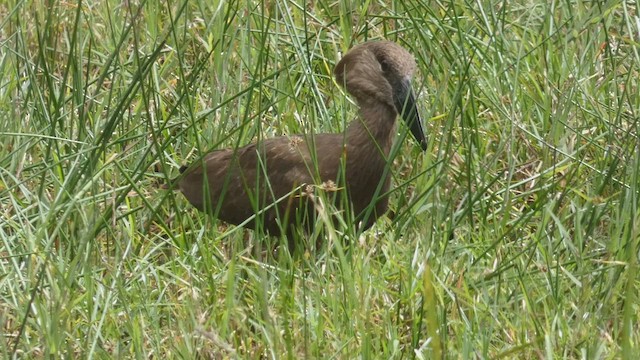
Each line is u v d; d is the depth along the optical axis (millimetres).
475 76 12625
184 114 12398
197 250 10531
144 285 9891
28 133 11609
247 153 10992
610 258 9867
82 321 9320
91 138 11750
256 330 9266
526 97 12633
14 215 10750
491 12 12898
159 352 8961
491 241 10578
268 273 9992
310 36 13266
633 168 10547
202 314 9148
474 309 9070
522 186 11844
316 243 10625
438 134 12188
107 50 13570
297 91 12547
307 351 8391
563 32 13922
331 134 10992
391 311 9422
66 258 9914
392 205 11547
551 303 9531
